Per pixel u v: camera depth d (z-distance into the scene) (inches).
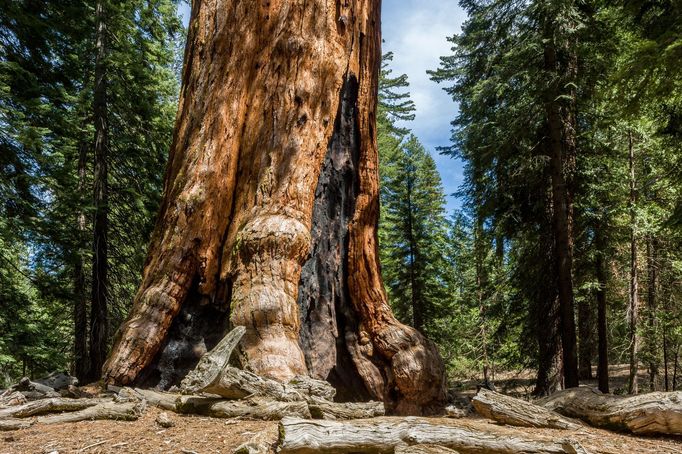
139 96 577.6
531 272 605.0
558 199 536.7
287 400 211.9
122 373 267.6
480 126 616.1
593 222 617.6
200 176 299.4
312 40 314.0
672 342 743.7
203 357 214.8
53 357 514.0
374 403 221.3
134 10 620.4
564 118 574.6
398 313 1020.5
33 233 445.4
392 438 159.6
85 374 530.9
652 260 740.0
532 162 572.1
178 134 328.2
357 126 350.0
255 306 259.8
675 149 452.1
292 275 274.4
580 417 245.9
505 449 158.9
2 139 430.6
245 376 216.7
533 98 570.6
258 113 309.7
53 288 469.4
